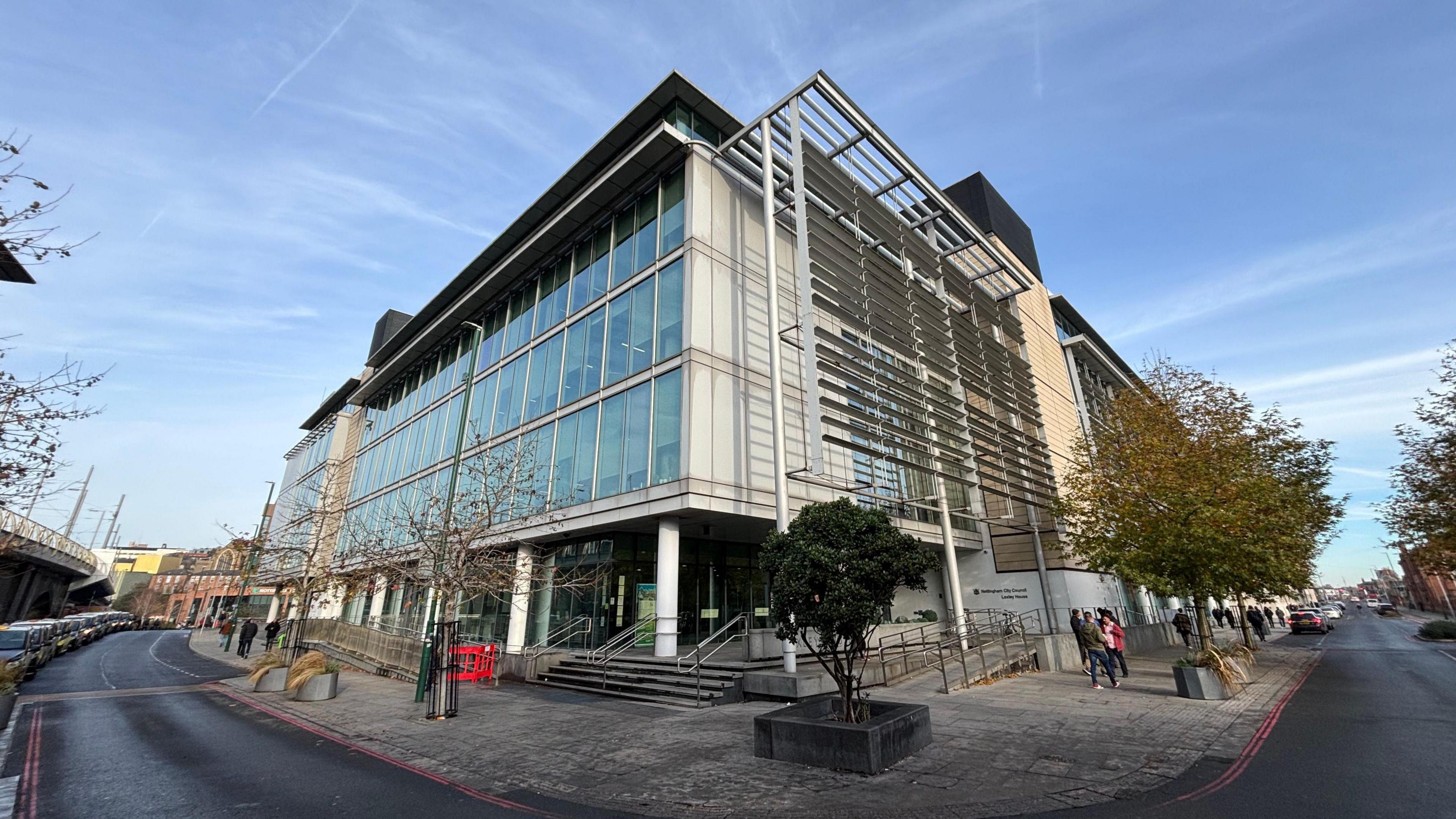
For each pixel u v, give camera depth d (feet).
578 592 58.34
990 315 81.97
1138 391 66.74
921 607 77.00
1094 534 58.08
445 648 40.91
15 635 66.54
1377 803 18.45
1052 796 19.71
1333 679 48.57
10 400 22.89
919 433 65.62
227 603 201.87
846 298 55.57
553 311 74.13
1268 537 49.57
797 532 26.32
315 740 33.24
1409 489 55.21
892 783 21.47
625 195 66.03
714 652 42.57
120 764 27.86
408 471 96.84
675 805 20.44
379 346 142.72
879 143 60.03
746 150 61.16
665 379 53.47
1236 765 22.97
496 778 24.70
